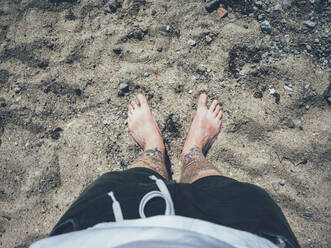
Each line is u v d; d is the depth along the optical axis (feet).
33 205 5.33
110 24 5.92
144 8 5.92
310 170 5.19
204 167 4.75
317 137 5.27
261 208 3.21
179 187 3.32
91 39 5.88
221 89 5.56
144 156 5.01
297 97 5.40
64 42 5.90
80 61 5.82
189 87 5.62
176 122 5.56
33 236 5.20
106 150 5.51
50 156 5.52
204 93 5.58
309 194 5.10
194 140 5.34
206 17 5.77
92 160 5.46
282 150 5.28
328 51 5.52
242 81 5.54
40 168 5.47
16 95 5.81
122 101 5.69
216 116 5.46
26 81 5.82
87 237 2.23
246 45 5.63
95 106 5.70
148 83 5.68
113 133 5.58
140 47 5.81
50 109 5.73
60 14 6.03
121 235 2.12
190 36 5.73
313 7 5.70
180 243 2.04
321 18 5.65
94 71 5.78
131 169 4.34
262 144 5.33
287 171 5.21
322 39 5.57
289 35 5.65
